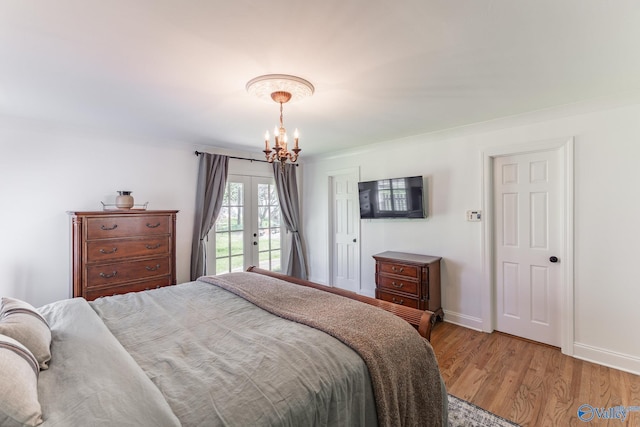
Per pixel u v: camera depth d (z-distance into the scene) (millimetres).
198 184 3930
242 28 1388
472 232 3203
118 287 2922
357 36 1459
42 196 2891
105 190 3250
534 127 2766
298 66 1762
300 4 1222
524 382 2234
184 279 3861
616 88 2127
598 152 2451
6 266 2725
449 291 3400
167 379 1107
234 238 4344
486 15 1304
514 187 2979
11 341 1061
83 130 3066
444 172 3395
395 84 2021
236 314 1781
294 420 1010
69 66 1750
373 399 1268
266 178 4746
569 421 1831
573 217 2574
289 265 4902
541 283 2842
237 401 998
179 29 1394
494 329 3162
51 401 945
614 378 2262
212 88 2068
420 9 1258
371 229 4172
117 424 840
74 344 1326
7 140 2715
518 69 1825
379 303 1940
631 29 1409
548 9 1266
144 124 2951
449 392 2127
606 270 2439
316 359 1249
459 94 2217
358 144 3914
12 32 1405
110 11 1256
